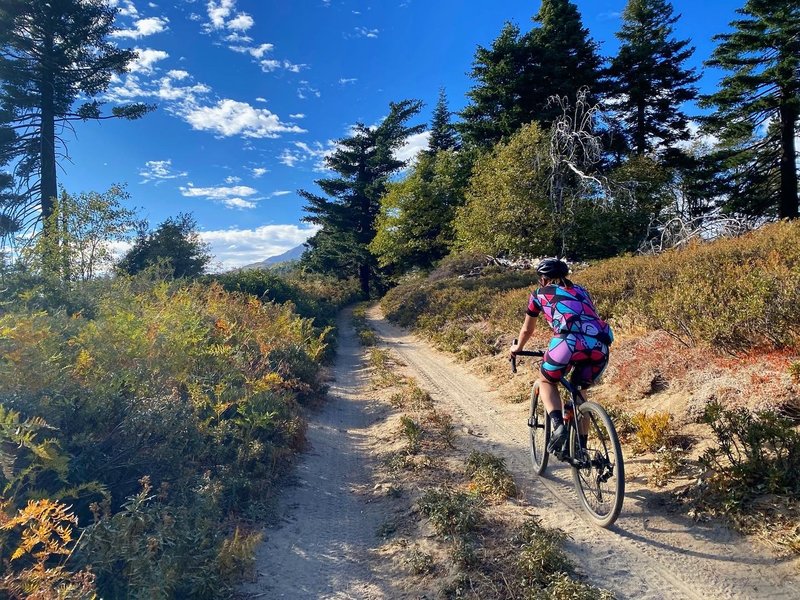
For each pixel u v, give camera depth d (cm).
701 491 388
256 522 421
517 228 2358
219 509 396
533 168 2322
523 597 299
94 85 2403
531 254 2408
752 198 2791
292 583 342
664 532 362
